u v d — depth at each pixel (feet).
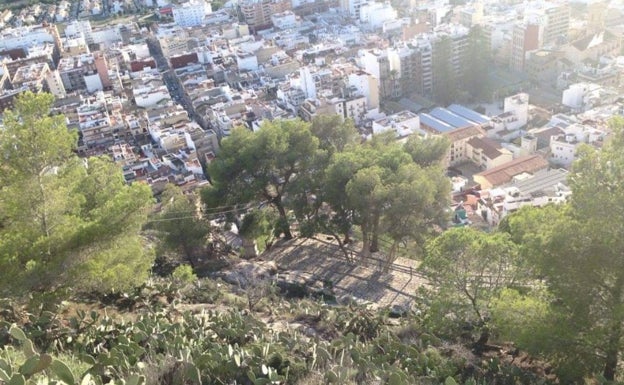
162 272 180.04
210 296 140.87
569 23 558.97
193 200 209.36
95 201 133.28
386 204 176.24
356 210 185.68
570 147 349.20
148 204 111.96
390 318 143.23
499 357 119.55
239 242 229.45
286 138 200.64
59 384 66.08
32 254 101.65
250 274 175.22
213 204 201.46
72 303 125.70
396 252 202.49
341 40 617.62
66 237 103.45
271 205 220.43
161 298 135.85
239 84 531.09
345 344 98.94
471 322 122.72
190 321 106.11
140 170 381.81
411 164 185.88
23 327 102.99
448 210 194.90
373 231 189.06
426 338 114.01
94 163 147.13
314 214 202.08
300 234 209.36
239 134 207.41
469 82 506.07
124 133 450.71
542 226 103.60
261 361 83.92
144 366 78.07
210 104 479.00
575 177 94.79
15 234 104.32
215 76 554.05
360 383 86.28
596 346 94.84
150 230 191.01
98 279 108.06
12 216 107.65
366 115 450.30
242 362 83.51
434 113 449.89
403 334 120.26
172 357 80.23
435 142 227.20
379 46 583.58
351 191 177.06
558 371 100.68
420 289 135.03
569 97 441.68
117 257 116.06
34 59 612.70
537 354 101.50
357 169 188.96
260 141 198.29
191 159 391.45
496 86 506.48
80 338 98.58
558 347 95.91
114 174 143.33
